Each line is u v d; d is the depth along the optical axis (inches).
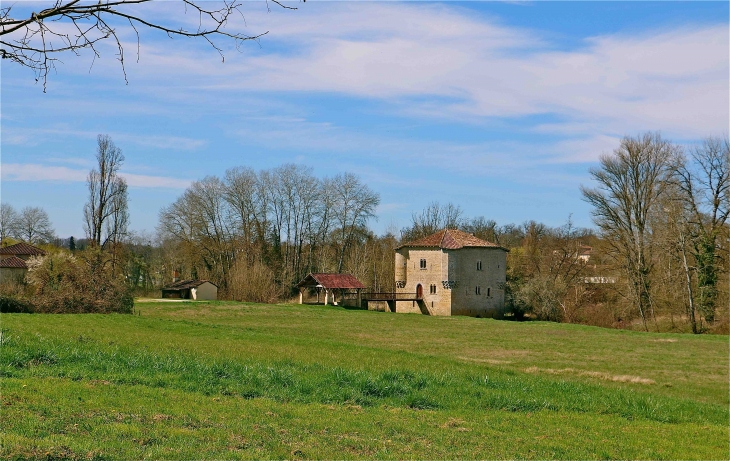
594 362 1695.4
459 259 3843.5
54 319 1569.9
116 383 700.7
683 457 609.6
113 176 2839.6
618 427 730.2
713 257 2736.2
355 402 742.5
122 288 2281.0
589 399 862.5
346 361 1082.7
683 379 1434.5
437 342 2139.5
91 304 2146.9
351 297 4065.0
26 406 549.3
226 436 526.9
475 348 1980.8
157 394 658.8
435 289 3806.6
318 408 679.7
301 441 538.6
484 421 695.1
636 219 3006.9
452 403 779.4
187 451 472.7
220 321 2684.5
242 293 3747.5
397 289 3993.6
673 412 845.2
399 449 540.4
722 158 2711.6
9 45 292.4
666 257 2847.0
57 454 428.1
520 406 799.7
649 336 2418.8
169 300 3558.1
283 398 721.0
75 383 667.4
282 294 4077.3
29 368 732.0
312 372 898.7
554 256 3727.9
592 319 3176.7
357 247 4527.6
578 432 682.8
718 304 2728.8
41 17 281.3
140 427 524.7
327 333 2346.2
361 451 527.2
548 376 1285.7
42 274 2222.0
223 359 954.7
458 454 541.6
